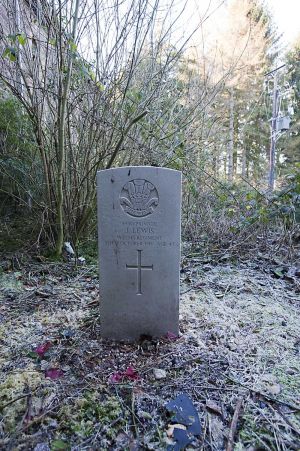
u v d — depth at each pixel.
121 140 3.54
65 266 3.58
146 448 1.39
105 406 1.60
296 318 2.52
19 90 3.48
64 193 3.82
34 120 3.39
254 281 3.26
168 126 4.54
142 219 2.07
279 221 4.39
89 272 3.45
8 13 3.19
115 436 1.44
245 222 4.11
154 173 2.03
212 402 1.64
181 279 3.30
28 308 2.65
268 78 12.02
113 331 2.20
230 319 2.48
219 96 5.63
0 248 3.86
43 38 3.59
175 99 4.71
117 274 2.14
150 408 1.60
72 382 1.76
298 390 1.73
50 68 3.34
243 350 2.08
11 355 2.00
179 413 1.55
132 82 3.88
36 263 3.62
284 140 16.44
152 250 2.11
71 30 3.16
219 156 6.73
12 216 4.53
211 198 5.20
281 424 1.51
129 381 1.77
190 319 2.47
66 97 3.29
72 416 1.53
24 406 1.58
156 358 1.99
